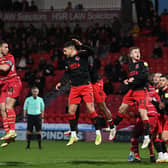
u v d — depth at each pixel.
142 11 59.81
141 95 21.23
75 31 56.97
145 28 59.53
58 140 43.53
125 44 55.16
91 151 31.34
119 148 34.03
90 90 20.42
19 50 56.94
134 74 21.27
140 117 21.88
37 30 59.78
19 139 44.62
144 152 29.88
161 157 21.56
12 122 20.64
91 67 21.05
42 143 39.97
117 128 41.56
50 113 49.53
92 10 60.31
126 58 51.81
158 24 58.94
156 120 21.77
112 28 57.44
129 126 41.38
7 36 59.38
